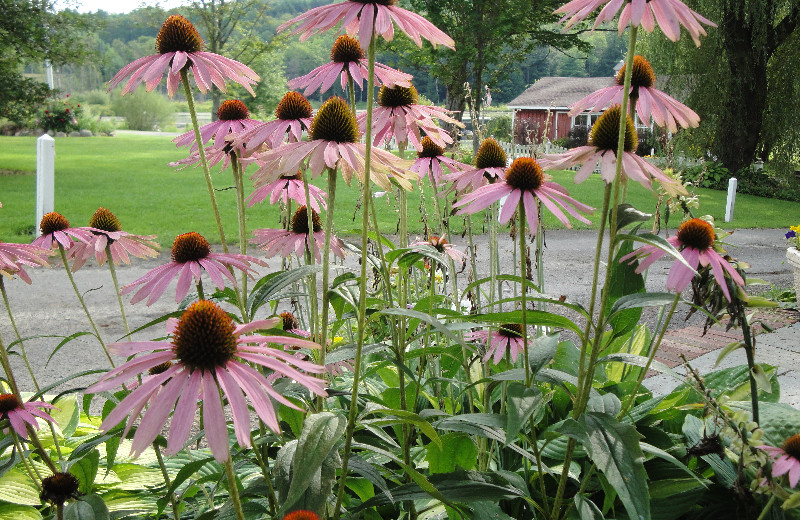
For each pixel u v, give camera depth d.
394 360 1.87
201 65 1.92
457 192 2.79
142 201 15.16
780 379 4.66
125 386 2.18
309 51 46.47
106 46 89.56
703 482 1.99
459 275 6.43
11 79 21.08
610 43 60.06
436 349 2.11
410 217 9.83
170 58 1.91
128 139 46.97
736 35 19.92
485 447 2.30
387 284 2.07
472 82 24.77
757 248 11.27
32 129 47.72
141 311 6.99
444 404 2.78
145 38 90.50
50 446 3.04
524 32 23.28
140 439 1.12
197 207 14.25
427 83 31.48
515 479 1.84
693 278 1.86
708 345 5.57
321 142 1.72
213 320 1.22
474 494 1.71
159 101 67.62
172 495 1.96
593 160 1.71
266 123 2.16
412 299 3.87
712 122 20.70
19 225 10.91
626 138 1.76
